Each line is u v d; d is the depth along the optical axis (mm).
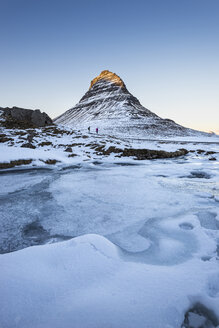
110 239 3295
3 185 7391
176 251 2787
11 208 4922
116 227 3799
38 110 30375
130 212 4598
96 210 4742
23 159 12422
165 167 12297
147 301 1568
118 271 2066
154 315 1421
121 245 3062
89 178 8781
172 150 20375
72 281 1783
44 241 3322
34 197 5848
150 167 12414
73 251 2258
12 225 3947
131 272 2074
